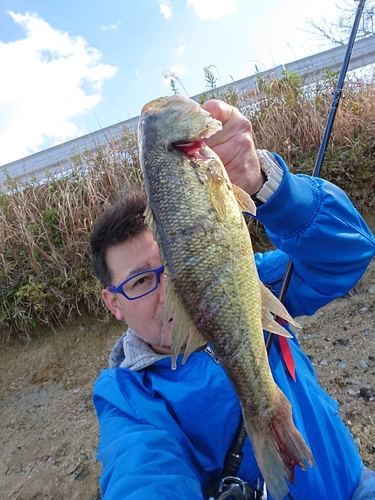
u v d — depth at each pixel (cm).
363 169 116
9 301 124
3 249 131
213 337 36
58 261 124
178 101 39
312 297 50
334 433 48
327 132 59
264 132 130
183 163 37
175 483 34
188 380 45
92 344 118
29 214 137
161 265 46
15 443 94
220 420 43
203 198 36
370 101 128
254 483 44
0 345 125
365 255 48
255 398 37
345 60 61
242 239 37
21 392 110
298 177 47
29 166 166
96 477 79
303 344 92
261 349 37
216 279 36
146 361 47
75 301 122
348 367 82
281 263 55
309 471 43
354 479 46
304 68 159
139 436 39
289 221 43
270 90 145
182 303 36
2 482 84
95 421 93
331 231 45
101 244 47
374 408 71
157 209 37
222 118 39
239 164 39
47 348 121
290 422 36
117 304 50
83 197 137
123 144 147
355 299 98
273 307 38
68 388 107
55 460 86
